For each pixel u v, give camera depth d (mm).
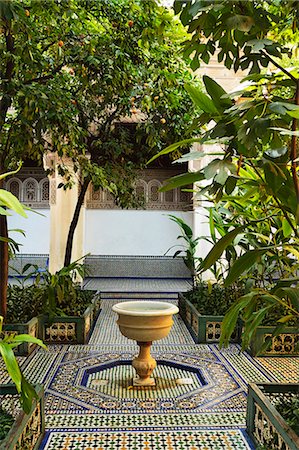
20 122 2621
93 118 4215
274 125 1068
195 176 1134
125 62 3062
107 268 7633
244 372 2693
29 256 7695
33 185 7730
